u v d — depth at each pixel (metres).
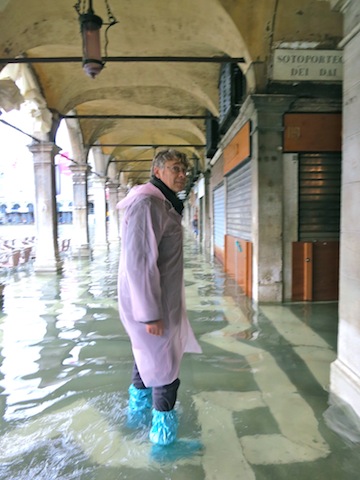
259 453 2.22
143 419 2.60
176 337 2.34
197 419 2.59
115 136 16.31
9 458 2.21
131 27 6.17
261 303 5.66
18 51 5.98
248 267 6.16
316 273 5.71
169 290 2.32
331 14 5.14
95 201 17.78
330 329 4.50
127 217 2.23
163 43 6.67
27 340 4.25
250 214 6.18
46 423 2.57
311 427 2.47
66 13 5.75
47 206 9.30
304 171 5.58
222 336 4.30
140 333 2.30
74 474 2.07
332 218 5.66
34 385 3.14
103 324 4.85
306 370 3.37
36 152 9.22
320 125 5.46
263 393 2.95
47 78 8.35
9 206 40.00
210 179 12.87
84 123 13.13
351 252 2.64
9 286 7.51
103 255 13.57
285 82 5.38
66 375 3.33
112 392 3.01
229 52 5.94
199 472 2.07
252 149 5.76
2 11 5.03
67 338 4.32
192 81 8.30
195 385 3.10
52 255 9.37
